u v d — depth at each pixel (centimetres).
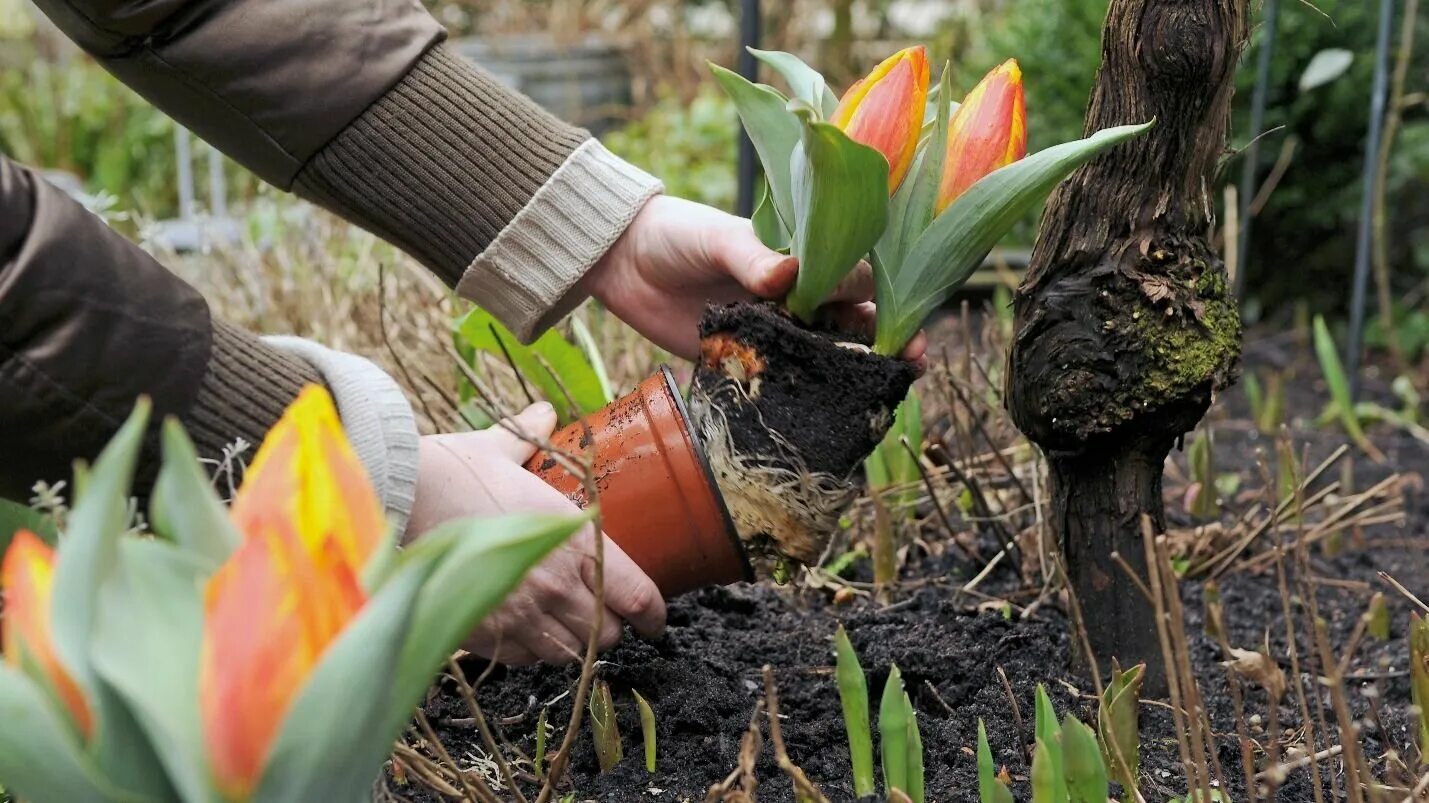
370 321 214
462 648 121
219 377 98
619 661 135
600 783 117
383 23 129
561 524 55
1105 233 119
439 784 102
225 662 51
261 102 126
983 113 116
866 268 126
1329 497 220
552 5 603
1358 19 323
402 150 128
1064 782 96
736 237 123
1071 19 339
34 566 55
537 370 160
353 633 52
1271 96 325
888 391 118
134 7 121
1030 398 124
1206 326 119
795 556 123
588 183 128
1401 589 122
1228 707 132
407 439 100
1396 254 354
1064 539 132
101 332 91
